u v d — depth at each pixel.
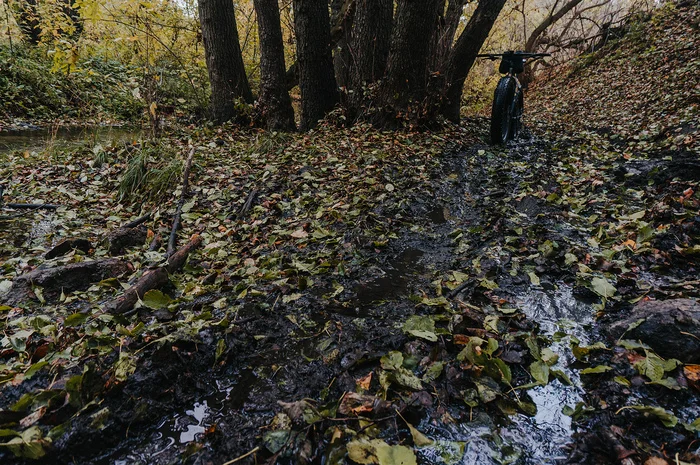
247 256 2.89
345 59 9.34
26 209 3.85
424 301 2.06
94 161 5.04
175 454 1.27
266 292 2.28
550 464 1.20
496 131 6.07
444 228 3.27
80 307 2.13
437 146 5.81
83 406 1.37
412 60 6.41
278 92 7.71
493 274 2.40
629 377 1.49
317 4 7.26
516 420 1.37
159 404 1.45
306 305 2.14
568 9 17.44
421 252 2.83
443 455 1.23
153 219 3.57
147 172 4.33
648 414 1.31
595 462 1.19
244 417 1.41
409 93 6.57
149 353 1.65
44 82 9.61
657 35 12.51
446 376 1.54
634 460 1.17
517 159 5.38
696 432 1.24
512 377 1.55
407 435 1.30
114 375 1.47
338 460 1.19
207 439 1.31
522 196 3.78
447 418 1.36
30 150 6.01
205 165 5.01
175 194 4.03
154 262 2.64
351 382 1.54
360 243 2.93
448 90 7.47
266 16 7.30
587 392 1.47
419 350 1.69
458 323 1.82
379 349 1.73
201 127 7.34
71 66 6.30
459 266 2.56
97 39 10.54
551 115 10.49
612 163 4.68
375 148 5.54
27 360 1.68
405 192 4.00
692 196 3.05
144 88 6.55
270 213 3.65
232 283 2.45
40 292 2.21
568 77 15.03
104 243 2.94
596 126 7.60
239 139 7.02
